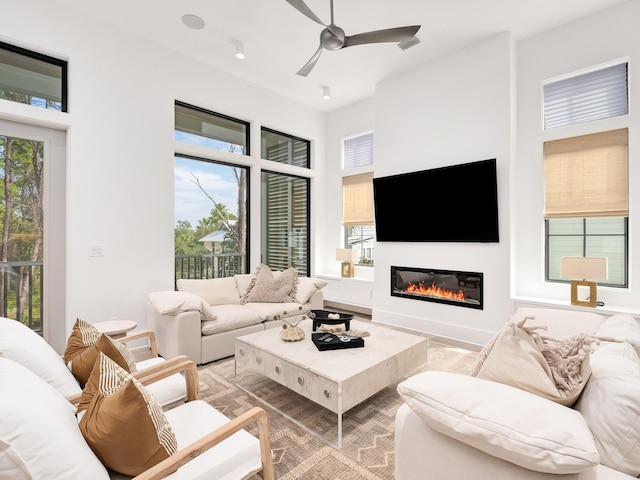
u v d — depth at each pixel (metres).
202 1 3.07
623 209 3.15
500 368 1.13
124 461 1.04
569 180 3.44
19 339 1.43
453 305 3.95
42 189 3.14
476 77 3.75
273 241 5.24
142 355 3.35
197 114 4.28
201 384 2.70
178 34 3.57
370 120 5.26
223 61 4.12
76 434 0.98
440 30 3.52
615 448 0.90
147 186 3.64
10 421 0.78
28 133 3.06
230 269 4.65
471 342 3.78
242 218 4.79
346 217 5.62
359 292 5.05
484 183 3.62
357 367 2.07
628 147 3.13
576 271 3.03
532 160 3.63
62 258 3.22
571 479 0.81
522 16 3.31
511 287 3.56
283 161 5.34
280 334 2.75
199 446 1.06
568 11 3.25
